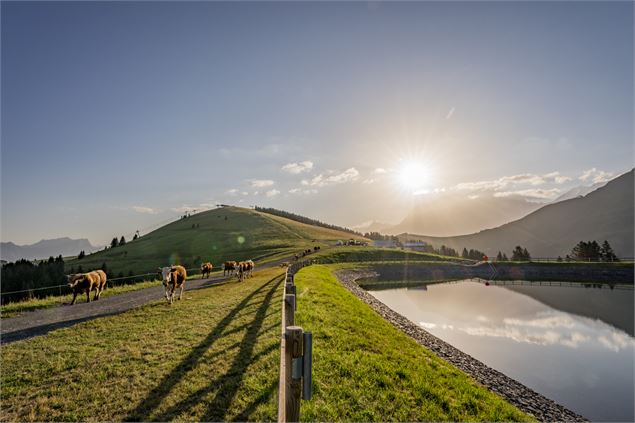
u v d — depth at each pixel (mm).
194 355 8945
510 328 28984
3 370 8289
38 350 9836
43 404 6512
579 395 14789
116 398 6688
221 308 15516
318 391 7258
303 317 13438
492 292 55125
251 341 10016
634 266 83062
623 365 19578
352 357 9414
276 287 23219
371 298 35656
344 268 66938
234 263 41906
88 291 19672
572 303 45312
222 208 177500
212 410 6180
